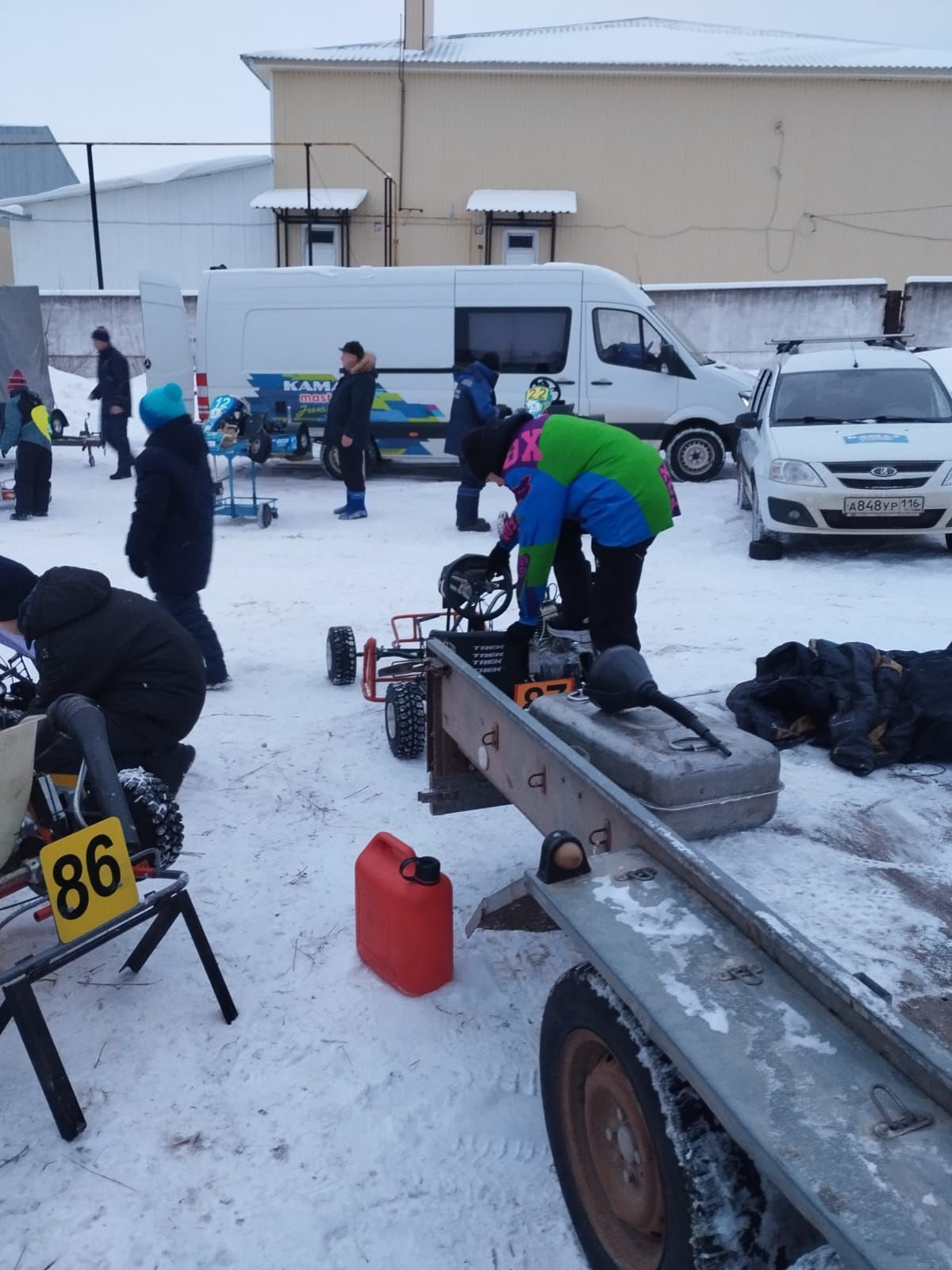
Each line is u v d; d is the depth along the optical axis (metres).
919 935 2.16
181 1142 2.55
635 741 2.75
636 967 1.86
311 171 25.28
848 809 2.81
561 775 2.64
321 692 5.86
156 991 3.16
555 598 5.58
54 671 3.61
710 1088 1.59
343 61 24.38
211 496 5.64
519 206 24.09
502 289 13.30
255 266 27.66
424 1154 2.52
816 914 2.24
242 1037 2.95
